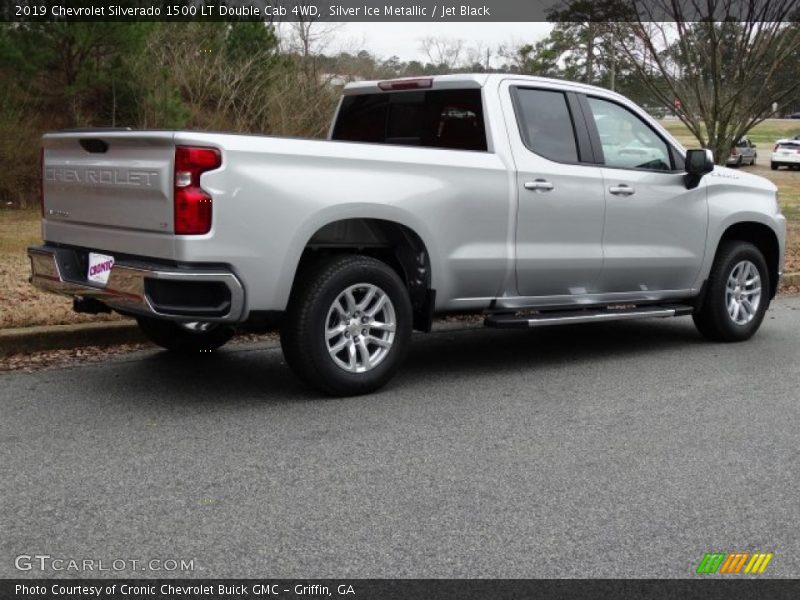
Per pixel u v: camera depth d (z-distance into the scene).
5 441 4.86
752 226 8.17
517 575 3.47
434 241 6.06
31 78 15.39
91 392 5.86
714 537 3.84
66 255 5.85
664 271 7.45
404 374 6.60
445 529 3.86
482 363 7.02
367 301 5.85
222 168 5.14
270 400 5.76
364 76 18.98
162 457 4.66
